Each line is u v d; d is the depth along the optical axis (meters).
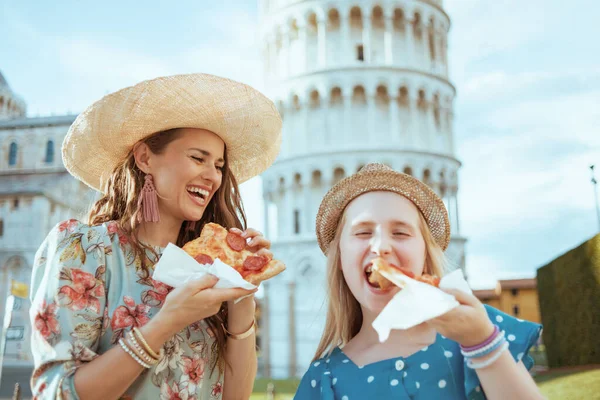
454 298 2.33
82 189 75.94
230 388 3.71
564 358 21.91
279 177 55.19
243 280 2.87
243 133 4.12
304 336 50.53
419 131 55.44
